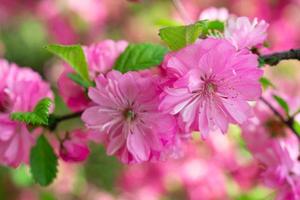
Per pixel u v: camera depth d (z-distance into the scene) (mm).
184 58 281
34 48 821
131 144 297
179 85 278
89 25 763
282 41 721
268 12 730
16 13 826
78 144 328
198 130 294
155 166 620
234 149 535
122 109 300
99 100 299
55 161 343
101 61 336
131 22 799
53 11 766
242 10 744
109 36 793
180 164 591
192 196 563
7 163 339
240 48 294
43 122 309
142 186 632
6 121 331
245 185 497
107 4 775
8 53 827
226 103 291
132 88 295
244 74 285
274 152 365
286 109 361
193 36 290
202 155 555
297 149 378
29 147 336
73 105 339
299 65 712
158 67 326
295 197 360
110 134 303
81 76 330
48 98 321
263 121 386
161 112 286
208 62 281
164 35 290
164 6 793
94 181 712
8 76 339
